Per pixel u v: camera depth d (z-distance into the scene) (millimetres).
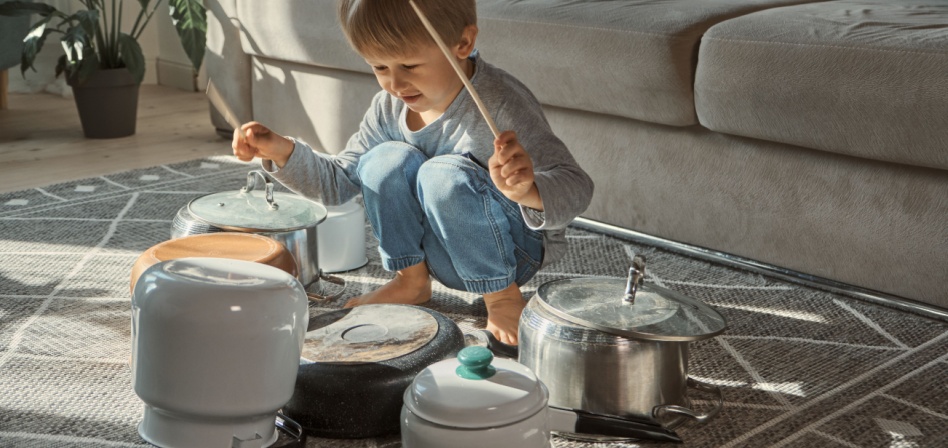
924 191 1436
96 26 2580
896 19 1545
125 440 1069
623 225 1833
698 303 1143
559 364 1103
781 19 1570
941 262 1437
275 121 2469
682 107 1647
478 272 1344
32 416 1117
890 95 1392
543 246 1392
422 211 1396
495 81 1323
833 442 1089
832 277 1567
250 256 1219
